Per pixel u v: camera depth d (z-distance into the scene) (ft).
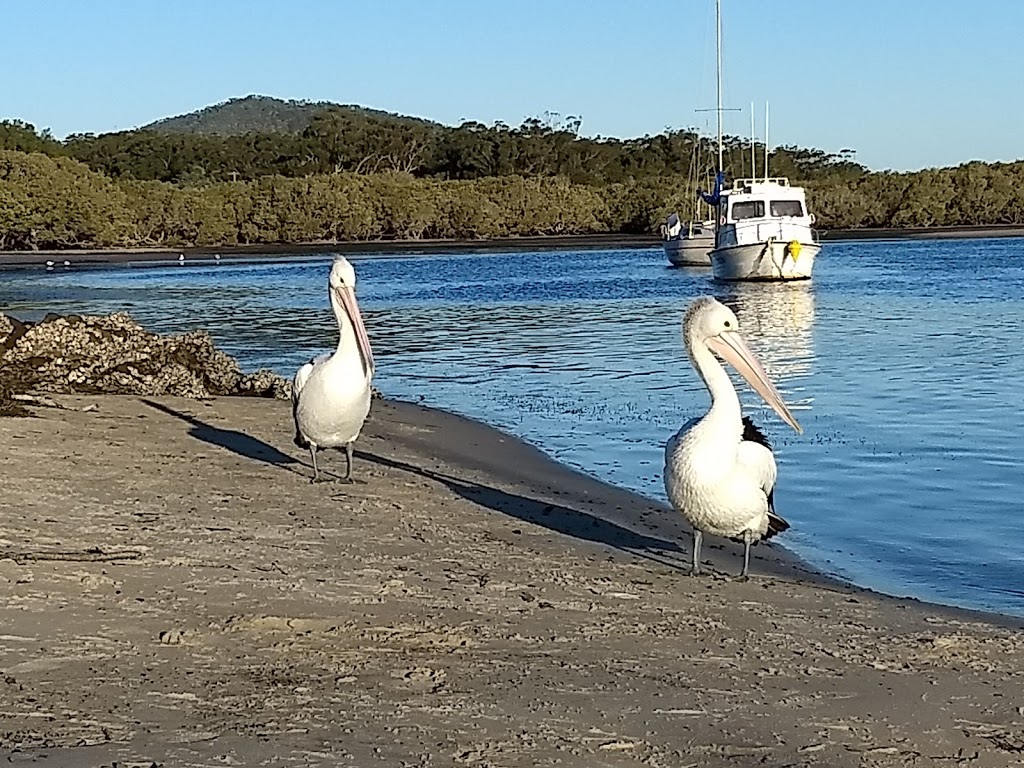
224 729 17.07
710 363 29.37
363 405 38.45
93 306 138.10
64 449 42.16
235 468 40.86
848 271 183.11
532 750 16.99
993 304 119.44
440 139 481.87
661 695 19.75
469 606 24.73
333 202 354.74
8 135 384.68
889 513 38.27
